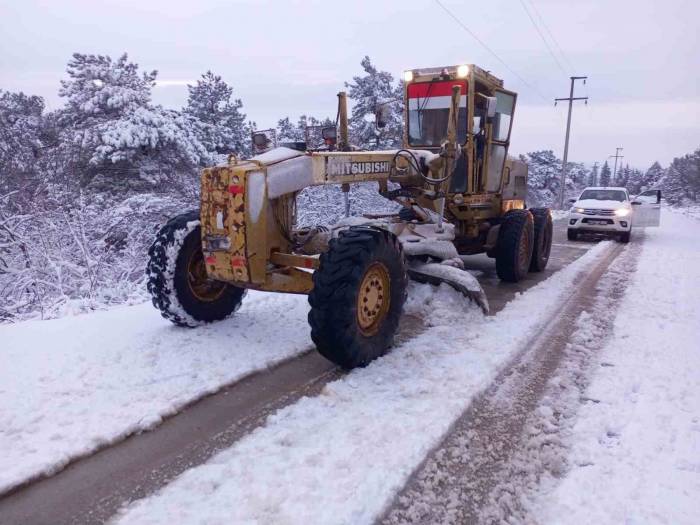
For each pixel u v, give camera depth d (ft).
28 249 22.41
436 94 22.11
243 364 12.55
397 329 14.33
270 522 7.17
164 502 7.64
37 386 10.91
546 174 143.13
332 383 11.57
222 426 9.91
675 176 205.77
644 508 7.73
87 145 37.29
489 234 23.76
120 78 41.70
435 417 10.12
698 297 20.77
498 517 7.65
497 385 12.02
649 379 12.30
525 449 9.42
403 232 17.88
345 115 18.52
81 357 12.45
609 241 41.37
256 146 16.02
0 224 21.83
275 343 14.11
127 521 7.21
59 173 32.58
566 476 8.63
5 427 9.37
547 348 14.62
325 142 16.40
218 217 12.76
